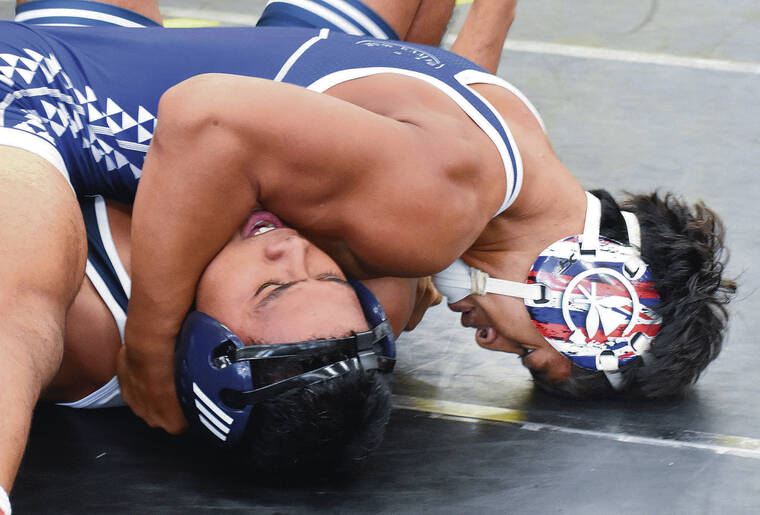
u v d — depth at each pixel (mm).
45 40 5910
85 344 5684
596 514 5629
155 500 5465
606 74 12016
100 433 5980
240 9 13641
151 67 5875
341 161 5031
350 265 5570
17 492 5453
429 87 5684
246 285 5113
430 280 6828
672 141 10383
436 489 5730
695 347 6246
